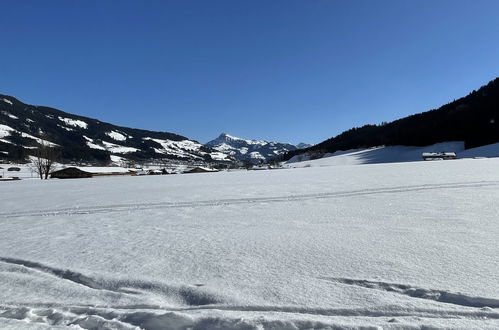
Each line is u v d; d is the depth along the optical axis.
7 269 4.27
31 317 2.94
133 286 3.53
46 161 54.50
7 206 12.07
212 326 2.62
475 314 2.60
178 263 4.22
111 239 5.84
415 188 11.79
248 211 8.52
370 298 2.95
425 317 2.60
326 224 6.30
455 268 3.54
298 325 2.55
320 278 3.47
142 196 13.49
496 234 4.92
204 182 21.88
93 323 2.76
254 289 3.26
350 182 15.91
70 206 11.23
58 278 3.88
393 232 5.33
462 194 9.73
